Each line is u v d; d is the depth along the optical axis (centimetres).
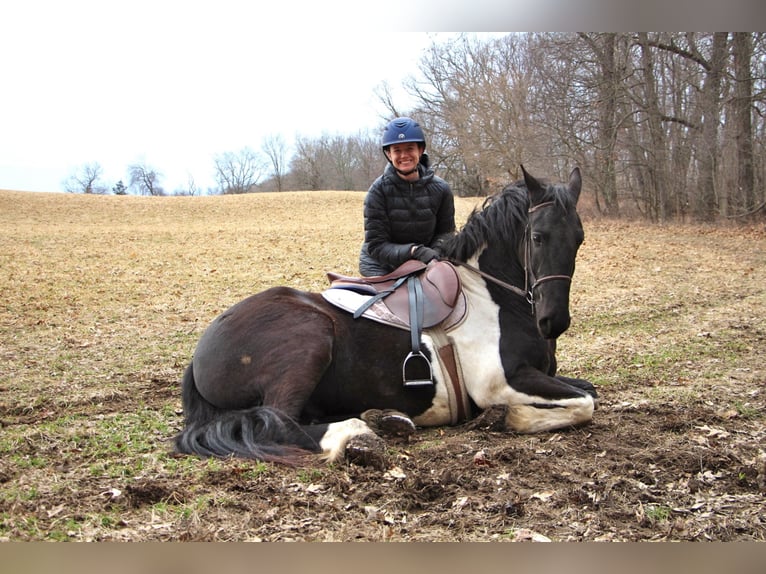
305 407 436
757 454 415
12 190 4578
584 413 434
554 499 343
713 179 2702
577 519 326
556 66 2795
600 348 832
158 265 1769
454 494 350
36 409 564
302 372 415
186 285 1464
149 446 439
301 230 2722
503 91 2905
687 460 396
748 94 2500
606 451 412
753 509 339
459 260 468
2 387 634
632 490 355
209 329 456
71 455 417
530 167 2897
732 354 767
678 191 2834
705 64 2583
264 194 4834
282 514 325
